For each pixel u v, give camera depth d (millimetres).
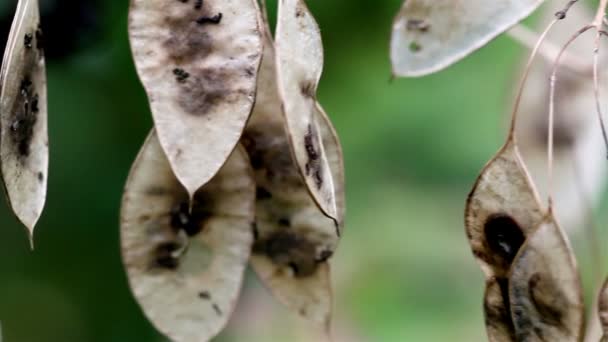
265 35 434
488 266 417
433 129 970
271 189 444
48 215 621
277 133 440
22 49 415
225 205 437
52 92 604
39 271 630
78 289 631
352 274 1112
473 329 1063
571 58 524
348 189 1027
